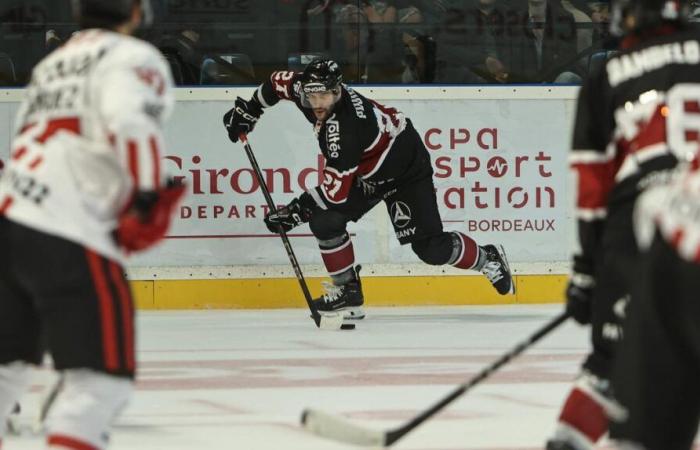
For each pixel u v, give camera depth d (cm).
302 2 2409
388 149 2097
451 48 2433
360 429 990
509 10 2439
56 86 852
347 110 2053
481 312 2312
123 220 830
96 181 838
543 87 2427
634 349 753
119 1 880
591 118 924
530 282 2434
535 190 2431
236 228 2388
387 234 2402
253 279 2388
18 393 886
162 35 2395
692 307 724
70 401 829
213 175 2383
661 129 890
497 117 2423
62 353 826
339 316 2064
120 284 838
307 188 2394
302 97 2109
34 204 834
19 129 880
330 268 2166
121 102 817
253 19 2403
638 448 751
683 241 705
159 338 1972
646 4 920
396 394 1441
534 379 1541
